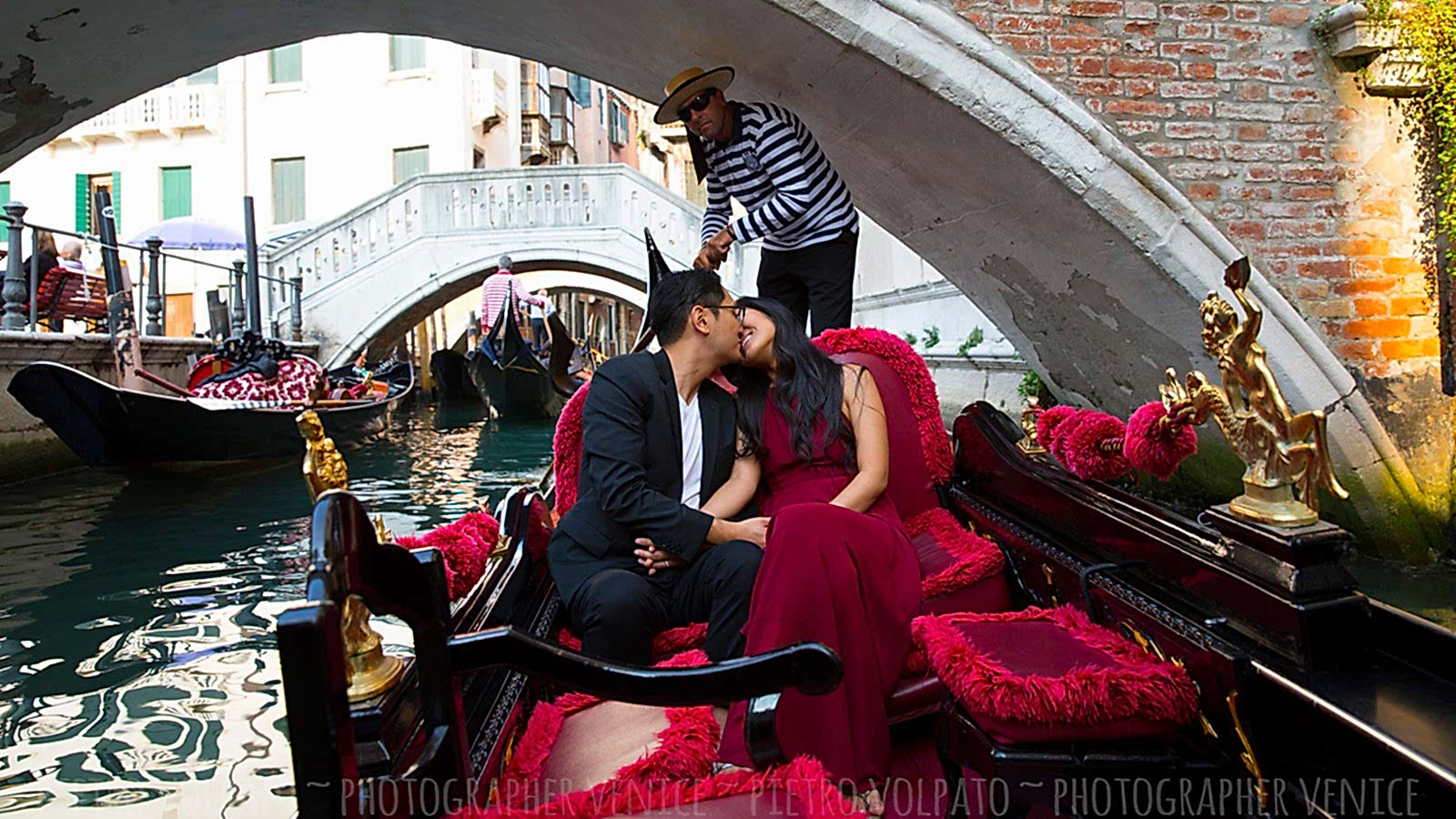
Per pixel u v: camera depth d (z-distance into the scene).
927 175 4.79
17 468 7.35
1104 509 1.69
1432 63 4.00
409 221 13.36
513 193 13.27
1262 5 4.12
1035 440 2.18
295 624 0.77
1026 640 1.48
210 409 7.57
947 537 2.18
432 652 1.09
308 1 4.94
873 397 2.11
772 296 3.49
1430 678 1.12
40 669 3.63
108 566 5.15
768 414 2.13
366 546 0.93
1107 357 5.05
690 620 1.96
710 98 3.21
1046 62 4.07
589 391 2.10
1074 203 4.11
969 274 5.53
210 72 17.39
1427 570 4.07
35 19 4.47
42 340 7.44
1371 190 4.17
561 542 2.05
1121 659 1.39
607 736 1.63
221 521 6.23
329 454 1.34
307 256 13.45
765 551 1.67
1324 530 1.19
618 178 13.12
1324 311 4.17
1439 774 0.90
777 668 1.13
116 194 17.45
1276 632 1.19
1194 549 1.38
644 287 14.11
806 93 4.64
